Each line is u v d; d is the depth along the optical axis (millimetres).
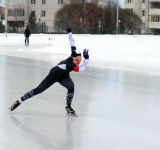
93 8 77500
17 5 90938
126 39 41000
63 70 7336
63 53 25875
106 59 21719
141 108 8367
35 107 8312
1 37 51000
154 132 6375
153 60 21219
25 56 22922
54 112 7840
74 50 7254
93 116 7527
